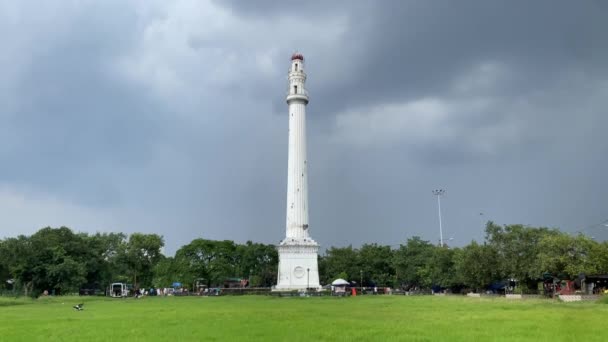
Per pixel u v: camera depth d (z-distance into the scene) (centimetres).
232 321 4519
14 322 4775
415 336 3334
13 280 12988
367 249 18100
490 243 10988
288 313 5516
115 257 16450
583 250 8981
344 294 11981
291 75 14350
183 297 11906
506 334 3400
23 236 12900
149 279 17625
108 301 9975
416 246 16775
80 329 4028
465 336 3322
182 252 16800
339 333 3538
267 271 17850
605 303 7044
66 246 13375
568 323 4066
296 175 13938
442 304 7319
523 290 10650
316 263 13538
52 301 10106
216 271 16675
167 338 3391
